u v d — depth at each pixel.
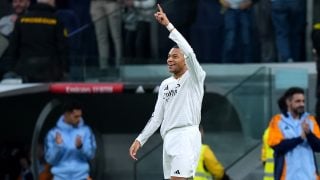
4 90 42.78
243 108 43.03
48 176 42.84
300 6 45.12
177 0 44.84
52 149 41.81
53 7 44.28
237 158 42.38
